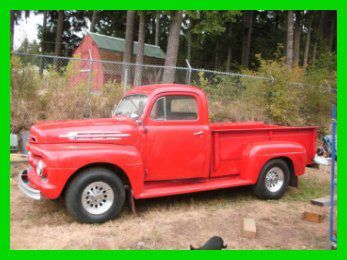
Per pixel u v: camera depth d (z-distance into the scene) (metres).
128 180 5.58
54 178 4.87
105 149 5.20
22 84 9.40
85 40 27.83
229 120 12.38
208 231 5.23
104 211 5.22
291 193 7.40
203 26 17.45
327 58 20.48
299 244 4.93
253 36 34.16
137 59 19.66
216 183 6.32
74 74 10.59
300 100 14.77
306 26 32.62
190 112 6.11
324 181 8.52
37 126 5.54
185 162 6.00
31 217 5.39
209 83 12.95
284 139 7.26
